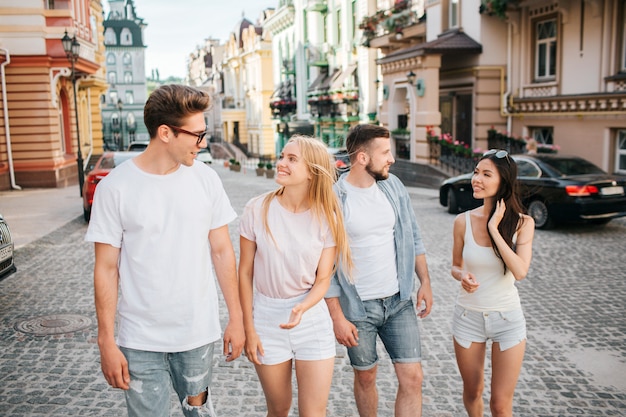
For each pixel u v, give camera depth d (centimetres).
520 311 362
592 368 523
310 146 324
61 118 2602
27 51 2244
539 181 1157
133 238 285
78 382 502
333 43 3578
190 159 288
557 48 1772
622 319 648
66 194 2039
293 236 326
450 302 722
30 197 1947
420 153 2227
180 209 289
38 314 685
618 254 945
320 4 3716
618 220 1260
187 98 278
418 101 2231
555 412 443
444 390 484
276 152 5269
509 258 344
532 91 1889
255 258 337
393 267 375
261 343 332
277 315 331
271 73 5700
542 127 1898
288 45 4678
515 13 1923
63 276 864
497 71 2055
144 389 291
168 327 291
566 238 1077
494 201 361
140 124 9906
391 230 375
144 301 288
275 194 336
